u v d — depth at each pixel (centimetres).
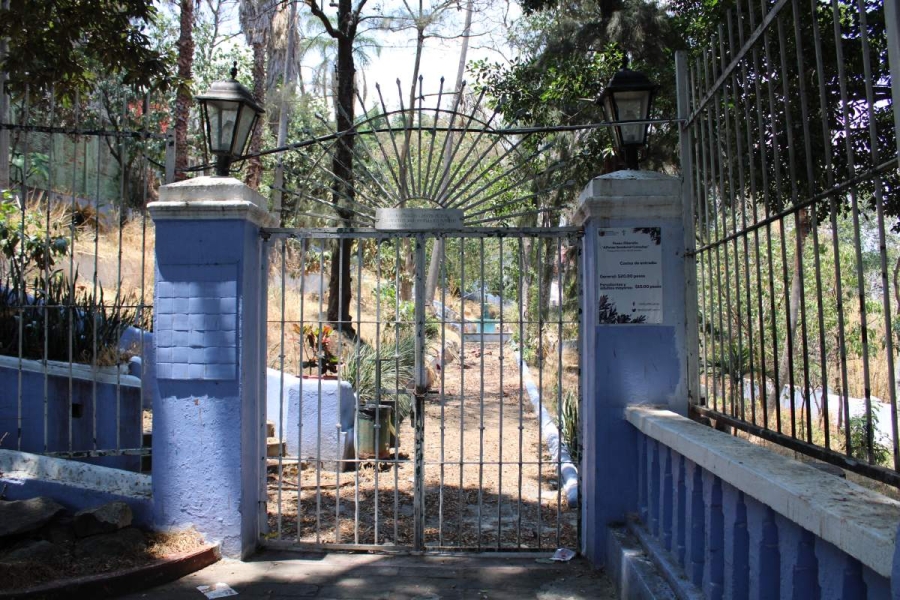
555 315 1612
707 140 493
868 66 245
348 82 1294
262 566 498
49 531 473
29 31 624
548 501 677
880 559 180
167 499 507
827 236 977
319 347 568
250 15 1819
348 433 804
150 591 450
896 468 233
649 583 380
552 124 1195
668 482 417
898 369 873
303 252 538
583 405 525
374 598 447
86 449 616
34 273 806
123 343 776
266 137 2023
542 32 1416
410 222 541
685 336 492
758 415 789
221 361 504
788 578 252
